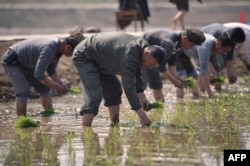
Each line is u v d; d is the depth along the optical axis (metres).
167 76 32.81
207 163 21.78
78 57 27.39
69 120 30.17
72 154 23.28
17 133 27.50
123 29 57.38
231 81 36.53
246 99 34.75
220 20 123.31
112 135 26.19
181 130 26.89
